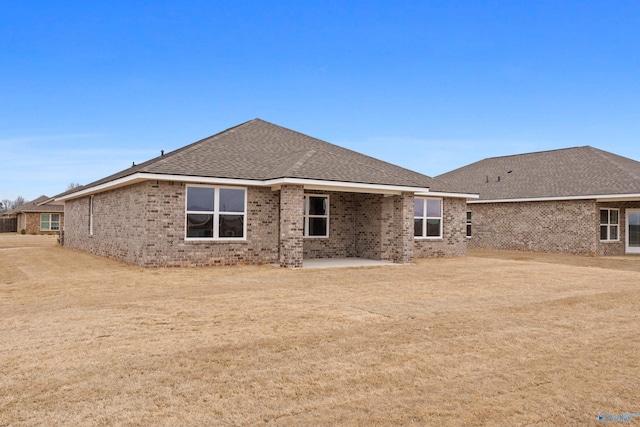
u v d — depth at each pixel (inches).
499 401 189.3
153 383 201.3
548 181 1041.5
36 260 708.7
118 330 287.1
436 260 789.9
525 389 202.7
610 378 217.5
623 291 465.7
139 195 608.7
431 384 206.5
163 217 588.7
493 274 592.1
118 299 389.7
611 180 930.7
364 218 791.1
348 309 359.3
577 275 590.2
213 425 164.1
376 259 763.4
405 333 290.2
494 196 1069.8
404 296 421.7
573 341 278.8
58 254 821.2
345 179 640.4
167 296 405.4
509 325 315.6
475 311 359.3
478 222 1126.4
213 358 235.6
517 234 1046.4
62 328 290.8
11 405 177.5
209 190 618.2
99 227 800.9
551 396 195.5
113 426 161.5
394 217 731.4
